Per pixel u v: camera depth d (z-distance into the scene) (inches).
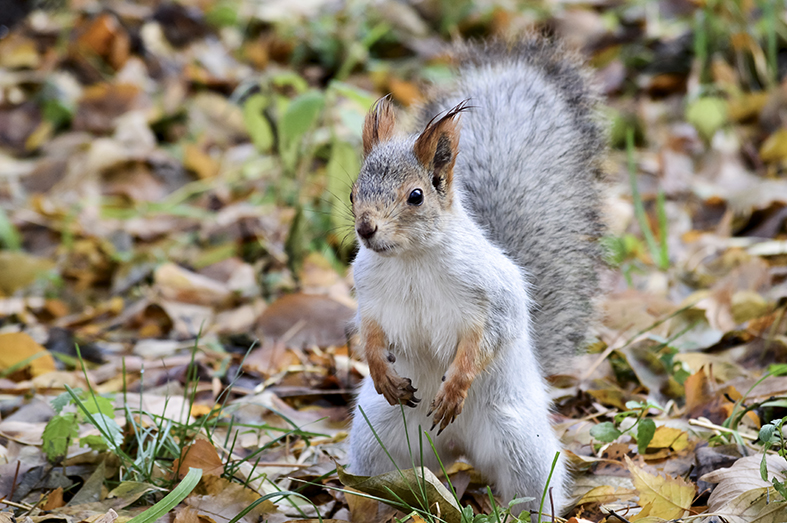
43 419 343.3
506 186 327.9
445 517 248.2
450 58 384.5
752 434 299.1
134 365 394.6
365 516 265.6
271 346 411.2
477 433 274.5
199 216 590.6
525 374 275.6
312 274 496.1
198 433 314.3
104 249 563.8
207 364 398.0
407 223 248.1
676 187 542.3
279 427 339.9
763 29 644.7
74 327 469.4
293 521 254.5
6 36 818.8
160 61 764.6
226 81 734.5
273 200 585.0
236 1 834.2
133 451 312.7
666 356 348.8
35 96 727.1
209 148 685.9
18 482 291.4
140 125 682.8
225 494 264.8
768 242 466.9
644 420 285.1
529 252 321.7
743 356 364.8
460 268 258.2
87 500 276.8
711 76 632.4
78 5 841.5
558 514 271.0
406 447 279.1
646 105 613.9
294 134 491.8
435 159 255.9
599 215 349.4
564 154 340.5
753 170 557.0
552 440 279.4
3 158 681.0
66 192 634.8
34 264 538.0
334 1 831.7
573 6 738.2
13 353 389.4
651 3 713.6
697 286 440.1
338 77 701.3
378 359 263.3
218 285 498.9
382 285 264.1
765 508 234.1
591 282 340.8
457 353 260.1
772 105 583.5
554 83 360.5
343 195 486.0
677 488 253.1
